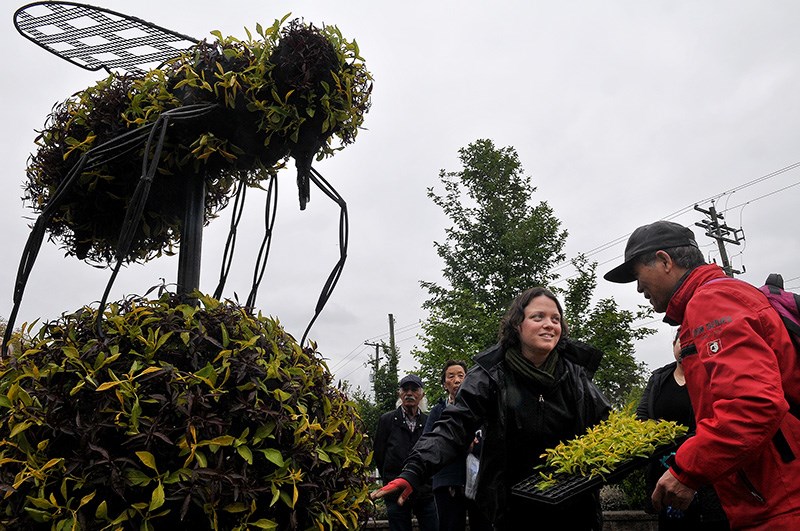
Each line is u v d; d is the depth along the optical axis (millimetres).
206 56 2139
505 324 2797
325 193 2445
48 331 1977
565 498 2143
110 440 1693
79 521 1608
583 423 2744
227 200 2818
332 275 2381
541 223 16094
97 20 2393
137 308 1942
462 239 16375
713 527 2867
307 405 2025
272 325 2141
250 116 2139
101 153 2156
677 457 1924
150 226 2547
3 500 1669
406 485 2494
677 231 2314
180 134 2189
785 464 1868
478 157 17000
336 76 2139
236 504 1710
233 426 1814
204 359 1886
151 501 1612
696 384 2107
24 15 2393
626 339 14125
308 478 1893
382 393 22328
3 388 1812
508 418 2697
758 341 1874
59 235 2568
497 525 2682
